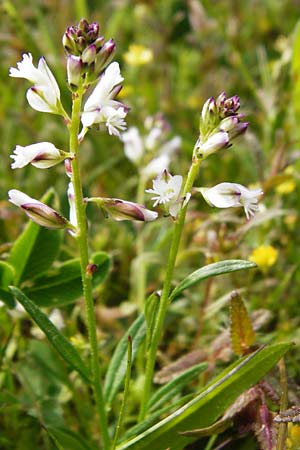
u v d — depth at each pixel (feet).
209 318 0.49
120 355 0.37
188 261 0.55
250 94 0.76
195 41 0.83
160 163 0.54
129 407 0.44
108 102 0.31
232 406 0.34
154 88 0.77
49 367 0.42
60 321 0.43
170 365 0.40
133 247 0.56
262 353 0.33
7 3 0.70
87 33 0.31
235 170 0.65
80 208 0.32
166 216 0.33
